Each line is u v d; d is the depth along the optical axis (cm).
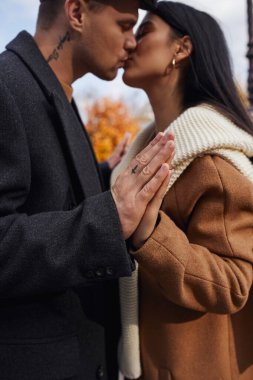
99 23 136
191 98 160
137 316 143
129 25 142
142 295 145
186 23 156
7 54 129
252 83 412
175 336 136
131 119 1394
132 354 142
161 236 118
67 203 125
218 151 129
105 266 106
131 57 161
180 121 139
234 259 128
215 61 156
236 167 131
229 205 126
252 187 128
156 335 140
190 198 130
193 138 130
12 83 118
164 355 137
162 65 159
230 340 140
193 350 135
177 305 137
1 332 113
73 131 128
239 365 141
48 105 124
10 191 109
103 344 143
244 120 155
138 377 146
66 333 120
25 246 104
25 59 126
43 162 119
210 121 136
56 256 104
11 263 104
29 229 105
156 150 107
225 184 125
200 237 130
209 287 122
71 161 127
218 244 127
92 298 139
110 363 155
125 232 107
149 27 160
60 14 137
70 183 128
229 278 124
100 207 107
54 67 139
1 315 115
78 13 135
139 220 108
